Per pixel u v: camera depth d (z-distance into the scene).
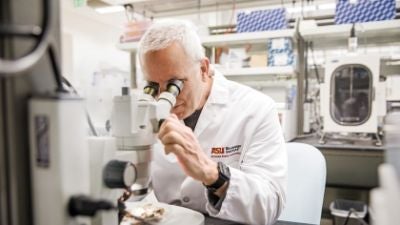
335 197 2.67
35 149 0.46
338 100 2.54
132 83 3.01
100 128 0.76
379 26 2.47
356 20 2.57
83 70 4.34
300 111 3.10
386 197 0.44
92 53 5.08
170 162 1.27
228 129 1.28
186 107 1.05
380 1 2.51
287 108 2.74
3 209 0.45
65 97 0.46
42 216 0.47
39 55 0.42
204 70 1.18
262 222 0.93
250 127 1.24
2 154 0.45
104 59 5.11
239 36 2.85
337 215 2.47
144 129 0.74
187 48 0.99
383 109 2.37
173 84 0.94
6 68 0.39
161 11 3.27
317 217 1.15
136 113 0.73
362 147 2.27
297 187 1.25
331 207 2.59
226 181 0.88
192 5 3.12
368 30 2.58
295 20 2.98
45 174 0.46
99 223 0.63
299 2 3.24
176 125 0.81
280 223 0.95
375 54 2.54
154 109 0.78
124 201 0.80
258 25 2.87
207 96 1.31
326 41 3.18
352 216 2.39
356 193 2.61
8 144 0.45
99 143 0.62
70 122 0.47
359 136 2.62
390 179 0.44
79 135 0.49
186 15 3.48
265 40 2.92
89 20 4.98
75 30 4.73
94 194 0.60
